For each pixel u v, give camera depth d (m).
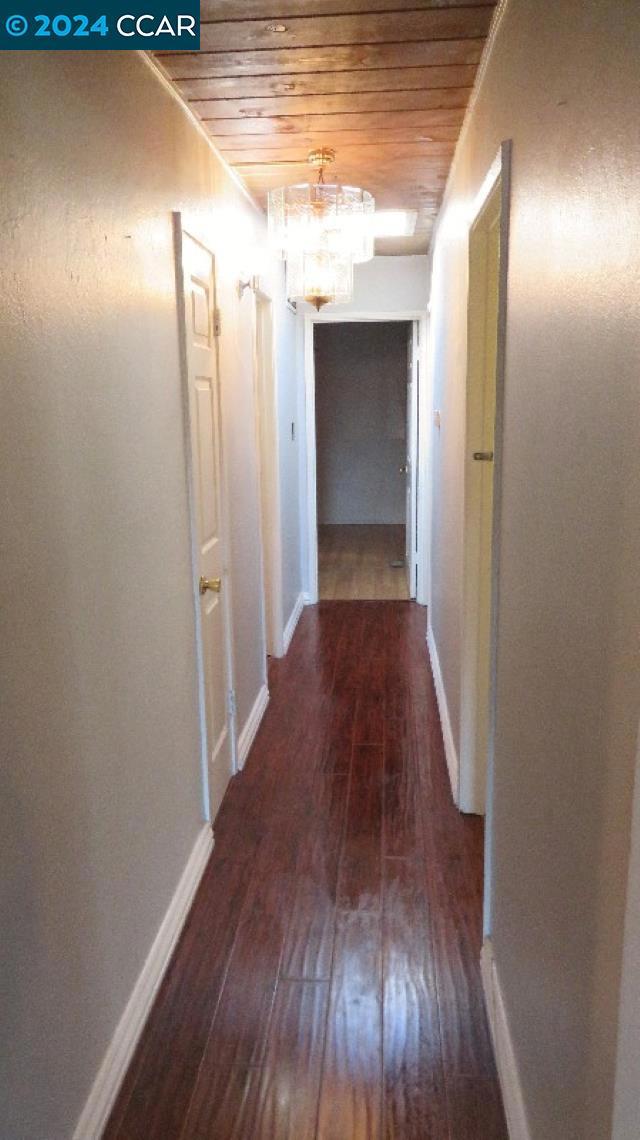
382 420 8.92
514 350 1.64
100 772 1.64
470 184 2.46
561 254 1.19
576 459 1.10
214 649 2.83
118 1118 1.67
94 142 1.63
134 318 1.90
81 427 1.54
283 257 4.50
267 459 4.45
